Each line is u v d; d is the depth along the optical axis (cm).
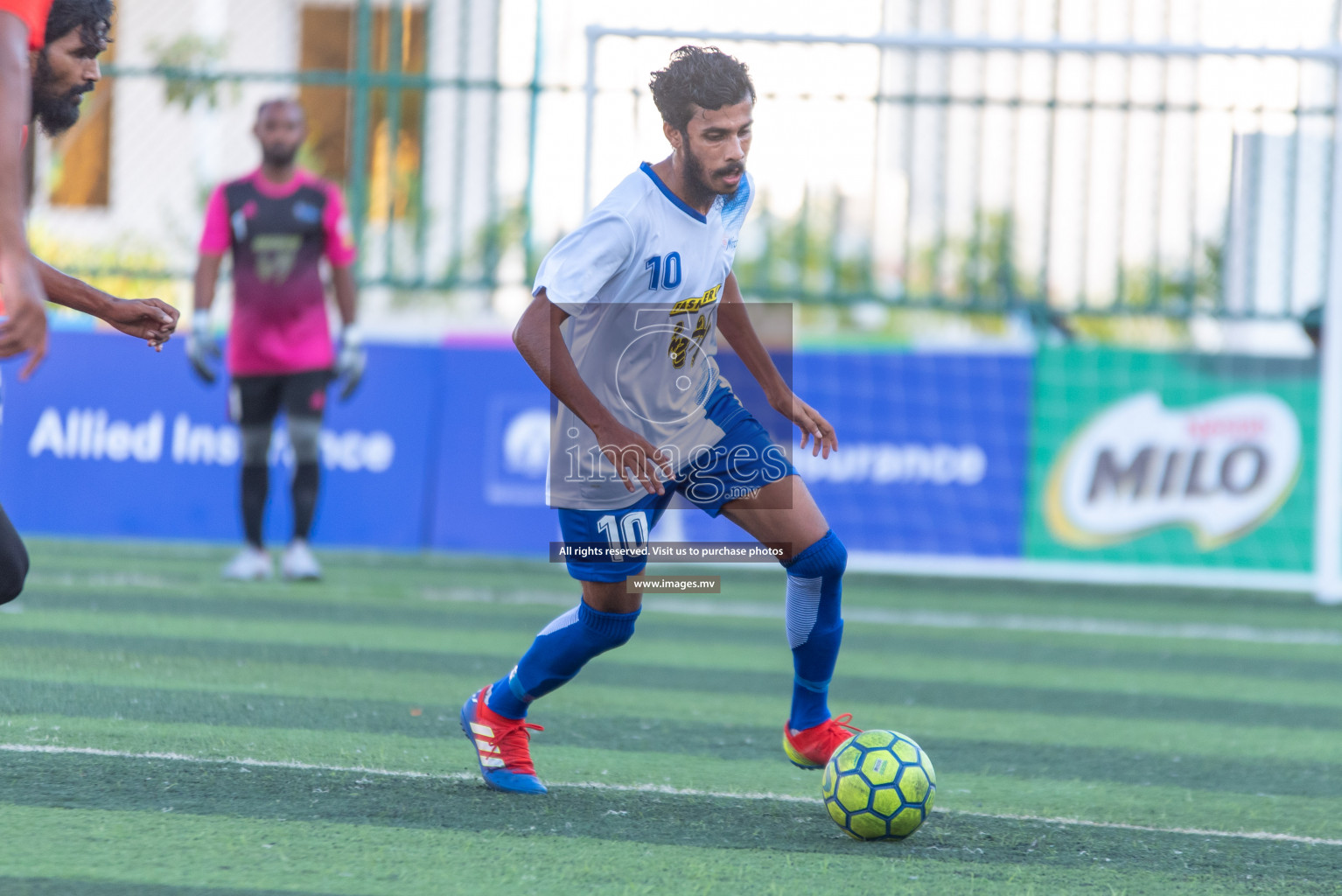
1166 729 1538
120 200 4347
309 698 1468
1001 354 2936
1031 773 1280
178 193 4366
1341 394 2792
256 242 2405
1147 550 2875
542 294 1012
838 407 2970
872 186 3050
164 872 836
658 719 1469
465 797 1062
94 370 3125
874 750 986
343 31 4900
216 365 3092
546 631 1080
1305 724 1588
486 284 3203
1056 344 2922
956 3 3500
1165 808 1146
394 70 3256
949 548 2912
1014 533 2905
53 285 939
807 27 3130
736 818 1039
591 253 1014
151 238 3884
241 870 849
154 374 3112
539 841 945
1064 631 2362
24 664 1580
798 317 3700
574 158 3144
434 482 3066
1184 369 2892
